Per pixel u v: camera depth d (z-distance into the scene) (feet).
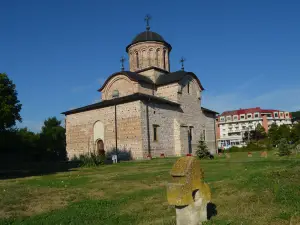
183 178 20.39
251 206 26.89
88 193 40.65
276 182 33.37
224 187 35.94
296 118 431.02
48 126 245.04
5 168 100.63
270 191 30.81
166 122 120.67
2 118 98.68
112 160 105.70
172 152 122.11
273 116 384.47
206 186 22.17
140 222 25.89
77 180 54.90
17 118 108.06
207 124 148.97
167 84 130.31
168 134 120.98
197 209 20.88
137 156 107.55
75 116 131.85
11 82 102.83
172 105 124.88
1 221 27.99
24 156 146.00
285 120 388.78
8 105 99.25
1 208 32.81
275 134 220.64
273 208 25.39
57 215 29.60
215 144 153.07
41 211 31.78
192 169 20.89
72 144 131.44
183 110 131.23
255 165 62.23
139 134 107.65
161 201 33.14
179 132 123.75
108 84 132.16
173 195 20.02
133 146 109.19
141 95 108.58
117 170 72.79
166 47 142.61
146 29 144.87
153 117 114.01
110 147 116.67
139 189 41.86
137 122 108.68
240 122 382.22
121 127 113.70
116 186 45.32
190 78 138.62
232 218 23.22
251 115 377.09
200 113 143.74
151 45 137.90
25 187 46.47
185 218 20.40
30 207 33.40
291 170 39.40
